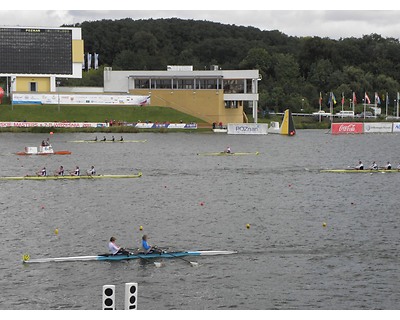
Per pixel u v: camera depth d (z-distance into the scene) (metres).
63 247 192.50
